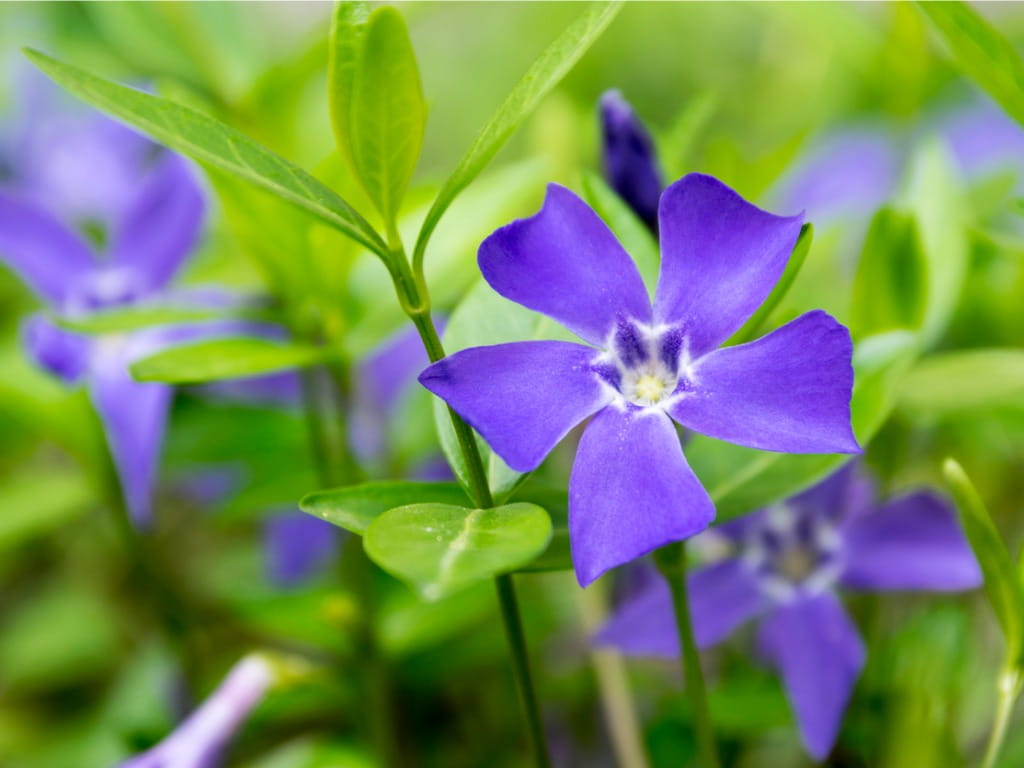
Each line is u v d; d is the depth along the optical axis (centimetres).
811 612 21
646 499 16
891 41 24
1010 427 23
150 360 19
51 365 24
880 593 24
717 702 22
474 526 16
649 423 16
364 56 16
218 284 26
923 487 21
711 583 21
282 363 20
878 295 20
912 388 21
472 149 16
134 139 35
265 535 30
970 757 22
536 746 17
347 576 23
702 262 16
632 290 17
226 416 26
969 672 22
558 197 17
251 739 27
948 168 22
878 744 22
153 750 21
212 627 29
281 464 26
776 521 21
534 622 26
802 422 16
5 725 30
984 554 17
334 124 16
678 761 23
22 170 37
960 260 22
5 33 33
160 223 25
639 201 20
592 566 15
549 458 24
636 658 25
